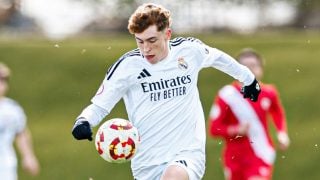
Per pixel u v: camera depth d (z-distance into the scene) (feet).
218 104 87.81
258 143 88.12
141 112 57.47
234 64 60.75
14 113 91.71
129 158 56.54
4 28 211.20
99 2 214.90
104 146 55.93
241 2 208.03
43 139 146.00
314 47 169.68
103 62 168.04
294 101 154.10
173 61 57.31
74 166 137.49
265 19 216.95
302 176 134.72
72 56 169.68
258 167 88.07
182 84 57.52
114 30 219.82
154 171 58.08
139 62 56.70
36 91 161.58
